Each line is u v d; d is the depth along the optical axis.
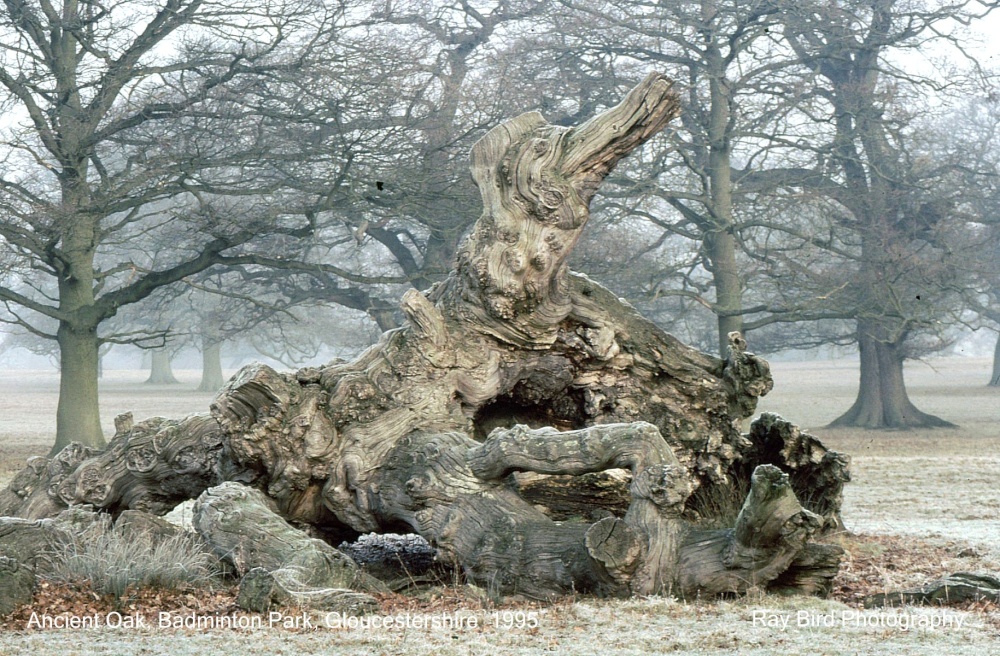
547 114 54.72
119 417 20.38
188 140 43.16
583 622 12.57
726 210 55.72
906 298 59.56
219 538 15.50
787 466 19.88
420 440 17.02
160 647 11.35
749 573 14.05
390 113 46.22
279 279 64.06
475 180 17.84
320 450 17.20
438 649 11.16
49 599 13.83
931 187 62.09
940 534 22.39
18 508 20.25
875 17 59.41
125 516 16.64
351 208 48.69
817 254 62.31
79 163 43.50
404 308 17.62
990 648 11.16
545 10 58.59
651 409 19.16
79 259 47.12
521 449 15.48
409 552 19.70
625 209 54.59
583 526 15.09
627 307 18.92
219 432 19.19
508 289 17.56
